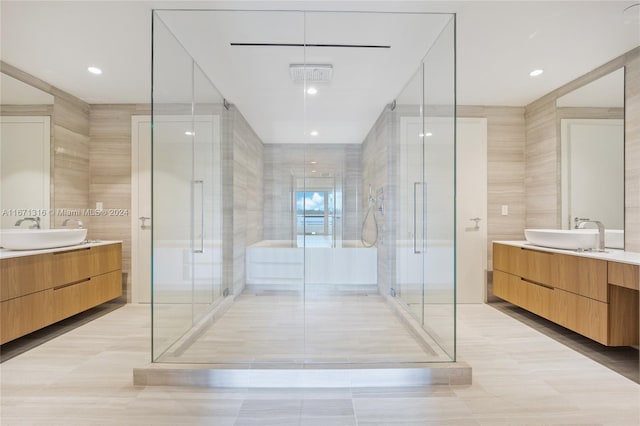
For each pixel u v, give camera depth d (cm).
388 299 250
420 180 249
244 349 226
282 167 255
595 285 230
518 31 229
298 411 170
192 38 235
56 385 194
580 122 299
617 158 265
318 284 252
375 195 256
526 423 159
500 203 376
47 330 286
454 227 214
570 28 225
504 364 221
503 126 377
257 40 238
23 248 262
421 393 188
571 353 238
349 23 221
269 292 253
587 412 168
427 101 248
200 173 264
